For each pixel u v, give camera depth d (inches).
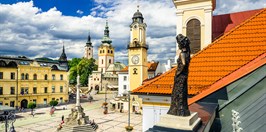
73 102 2706.7
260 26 464.4
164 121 144.2
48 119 1651.1
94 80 4165.8
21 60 2174.0
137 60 2064.5
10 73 2049.7
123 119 1691.7
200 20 673.6
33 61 2247.8
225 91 195.9
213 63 437.7
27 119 1643.7
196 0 674.8
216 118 175.8
